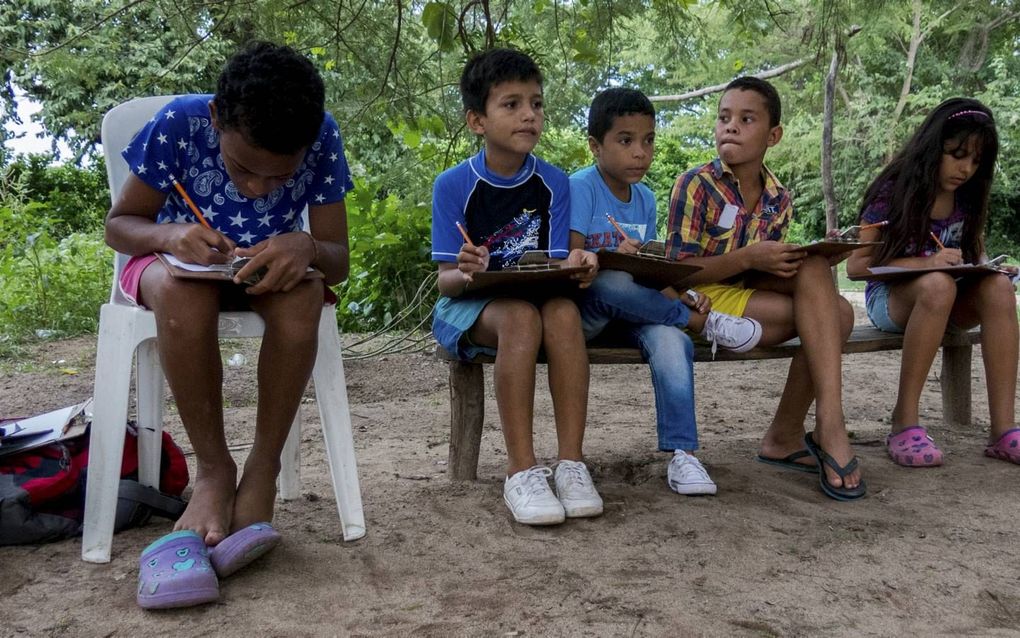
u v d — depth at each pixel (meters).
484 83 2.58
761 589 1.91
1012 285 3.06
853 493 2.56
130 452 2.38
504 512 2.40
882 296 3.26
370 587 1.92
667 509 2.43
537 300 2.61
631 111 2.78
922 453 2.92
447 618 1.77
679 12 5.11
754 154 2.97
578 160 4.97
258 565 2.02
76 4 7.46
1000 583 1.97
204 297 1.93
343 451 2.20
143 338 2.06
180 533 1.90
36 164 12.50
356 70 4.82
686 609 1.81
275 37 4.40
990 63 15.04
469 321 2.53
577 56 4.79
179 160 2.08
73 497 2.24
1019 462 2.93
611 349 2.70
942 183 3.16
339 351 2.23
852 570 2.03
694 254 2.97
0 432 2.28
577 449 2.48
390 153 8.17
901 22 9.88
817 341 2.68
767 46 8.32
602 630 1.71
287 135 1.81
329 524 2.33
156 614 1.77
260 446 2.09
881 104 13.73
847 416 3.98
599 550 2.13
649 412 4.04
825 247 2.60
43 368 5.19
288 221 2.24
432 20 4.05
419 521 2.34
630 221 2.93
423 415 4.02
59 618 1.75
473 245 2.40
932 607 1.84
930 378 4.96
